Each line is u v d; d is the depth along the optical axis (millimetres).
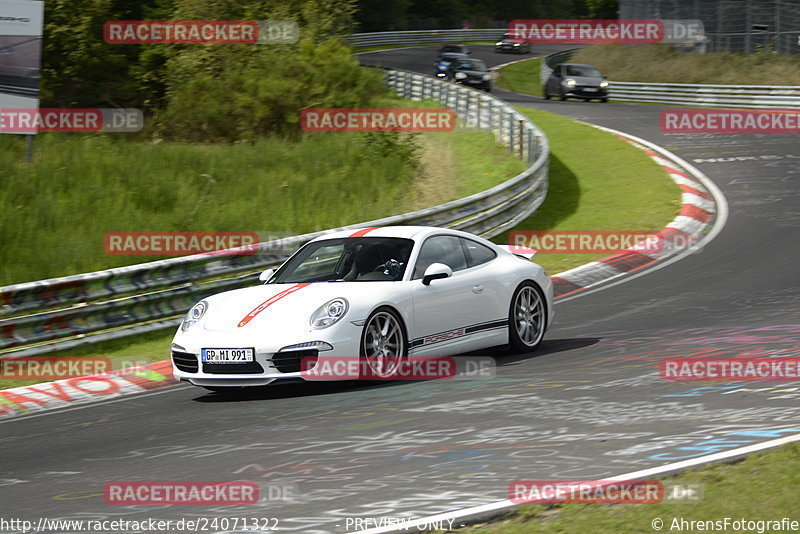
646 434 15625
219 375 20953
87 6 86562
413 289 22453
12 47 53281
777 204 50188
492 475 13961
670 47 145000
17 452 18516
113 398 24016
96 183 53125
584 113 95750
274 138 73812
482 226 44594
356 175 61500
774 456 13484
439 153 71250
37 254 40188
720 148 70625
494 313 24266
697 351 22922
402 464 14938
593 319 29531
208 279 34125
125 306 31250
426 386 21047
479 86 127625
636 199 52531
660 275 36281
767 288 31953
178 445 17656
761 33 128625
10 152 58312
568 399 18688
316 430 17656
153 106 90062
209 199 52938
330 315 21016
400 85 111312
